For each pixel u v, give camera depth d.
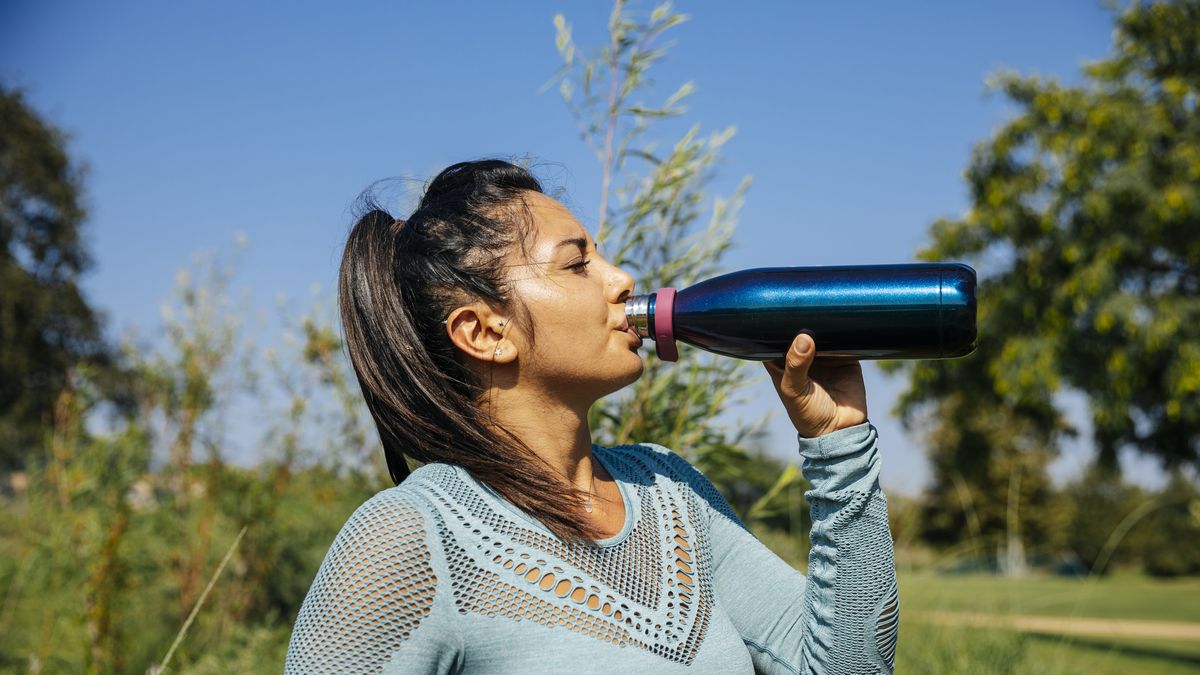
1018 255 15.27
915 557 7.37
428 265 1.29
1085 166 14.28
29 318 21.73
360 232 1.36
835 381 1.36
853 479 1.32
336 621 1.14
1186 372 13.34
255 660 3.87
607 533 1.29
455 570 1.17
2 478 4.80
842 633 1.31
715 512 1.49
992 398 15.71
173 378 5.00
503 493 1.23
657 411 2.65
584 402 1.33
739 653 1.28
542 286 1.28
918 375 15.81
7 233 22.77
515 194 1.35
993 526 24.30
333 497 4.96
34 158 23.20
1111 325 13.88
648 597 1.24
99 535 3.93
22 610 4.15
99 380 13.93
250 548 4.79
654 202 2.68
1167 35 14.75
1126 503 27.73
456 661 1.18
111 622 3.92
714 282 1.36
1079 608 7.33
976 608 7.05
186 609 4.55
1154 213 13.76
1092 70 15.26
